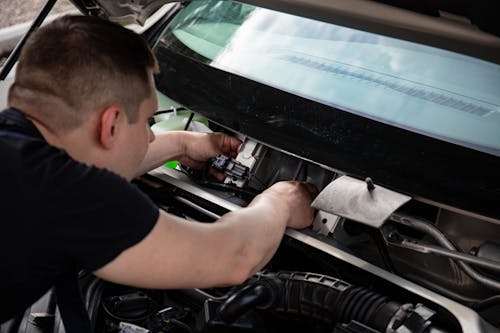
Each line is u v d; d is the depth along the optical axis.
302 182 1.58
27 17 4.27
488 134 1.42
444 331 1.24
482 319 1.27
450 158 1.42
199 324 1.31
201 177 1.78
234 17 1.92
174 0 1.61
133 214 0.97
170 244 1.01
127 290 1.52
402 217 1.54
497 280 1.42
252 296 1.29
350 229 1.60
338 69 1.62
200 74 1.82
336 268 1.46
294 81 1.64
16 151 0.94
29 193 0.92
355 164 1.51
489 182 1.38
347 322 1.32
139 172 1.64
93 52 0.98
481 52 1.13
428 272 1.59
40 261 0.96
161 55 1.97
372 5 1.12
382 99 1.53
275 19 1.82
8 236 0.93
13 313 1.04
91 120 1.02
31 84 1.00
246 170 1.75
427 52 1.57
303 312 1.38
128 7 1.64
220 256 1.11
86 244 0.95
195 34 1.95
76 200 0.94
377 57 1.61
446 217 1.66
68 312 1.08
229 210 1.59
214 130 1.99
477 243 1.60
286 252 1.60
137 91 1.04
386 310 1.29
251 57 1.75
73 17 1.04
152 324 1.41
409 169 1.45
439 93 1.50
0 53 3.04
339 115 1.55
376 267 1.40
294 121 1.61
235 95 1.72
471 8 1.03
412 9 1.09
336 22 1.21
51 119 1.00
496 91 1.46
